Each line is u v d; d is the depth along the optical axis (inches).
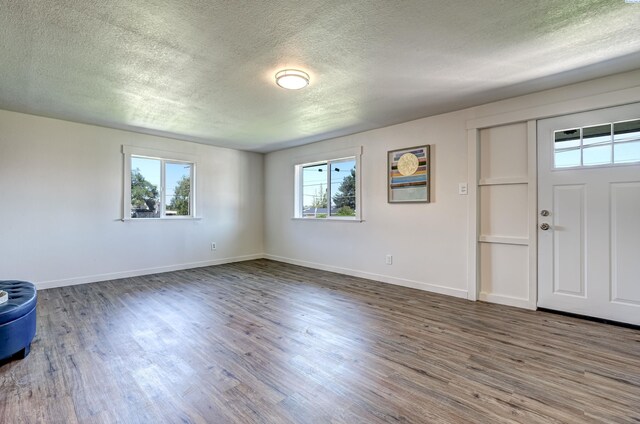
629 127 103.0
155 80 107.2
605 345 90.6
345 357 84.5
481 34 80.4
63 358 83.5
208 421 59.5
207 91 117.1
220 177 221.3
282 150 231.3
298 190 223.3
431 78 106.8
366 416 60.8
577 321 109.6
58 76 103.8
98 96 122.2
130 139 177.8
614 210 106.2
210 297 140.2
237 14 71.4
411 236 157.3
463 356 84.7
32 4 66.9
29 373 75.9
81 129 161.3
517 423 58.5
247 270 199.9
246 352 87.5
